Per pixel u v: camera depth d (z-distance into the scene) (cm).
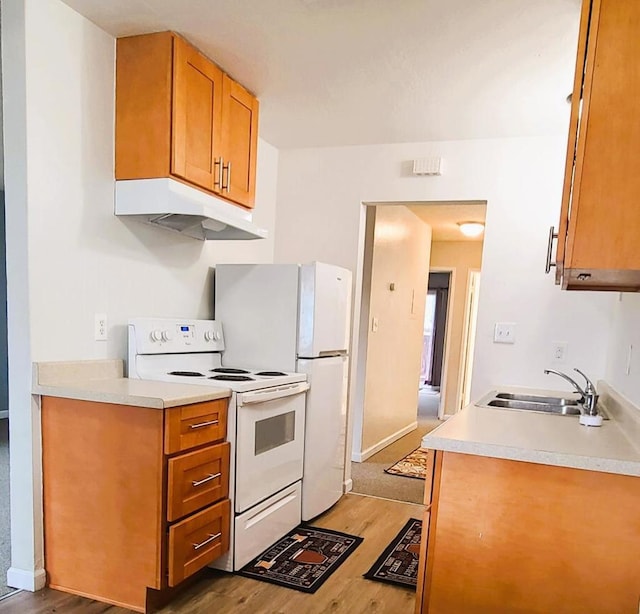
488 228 303
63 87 198
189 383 222
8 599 195
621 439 158
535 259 294
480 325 303
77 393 193
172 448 186
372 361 434
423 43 205
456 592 151
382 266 445
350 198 338
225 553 222
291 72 238
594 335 282
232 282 290
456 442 147
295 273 278
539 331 293
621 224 131
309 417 277
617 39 130
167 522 187
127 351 235
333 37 204
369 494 338
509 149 300
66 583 202
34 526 201
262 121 299
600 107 131
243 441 221
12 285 192
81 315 212
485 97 251
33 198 189
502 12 180
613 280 163
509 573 146
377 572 228
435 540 152
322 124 300
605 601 137
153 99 214
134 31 211
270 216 350
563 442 151
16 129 186
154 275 253
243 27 201
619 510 135
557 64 216
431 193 317
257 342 285
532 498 143
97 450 194
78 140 206
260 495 236
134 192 220
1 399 484
